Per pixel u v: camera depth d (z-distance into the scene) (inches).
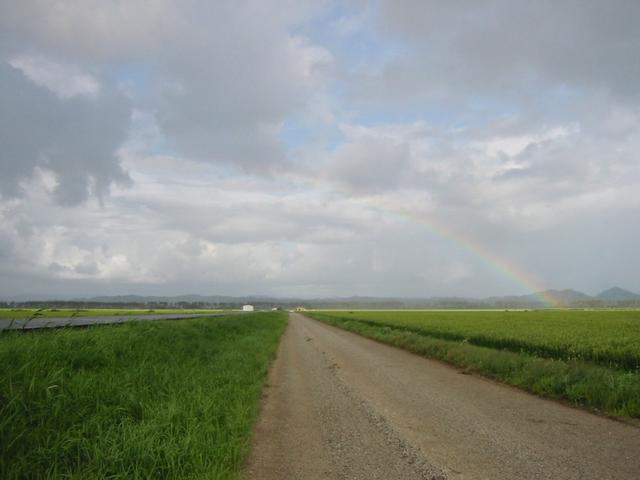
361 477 219.6
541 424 326.3
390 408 379.9
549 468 230.7
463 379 555.5
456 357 724.7
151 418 271.7
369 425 322.0
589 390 417.4
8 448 190.5
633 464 237.6
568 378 465.7
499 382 538.0
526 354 762.8
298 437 292.5
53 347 344.8
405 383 518.6
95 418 245.8
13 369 269.3
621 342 896.3
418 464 237.8
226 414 311.3
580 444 274.8
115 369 370.0
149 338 525.0
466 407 385.7
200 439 244.4
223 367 523.8
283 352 897.5
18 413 217.0
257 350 796.0
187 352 572.7
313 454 257.0
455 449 263.9
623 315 2832.2
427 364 714.2
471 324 1738.4
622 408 368.2
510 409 379.2
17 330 390.6
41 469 190.9
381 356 834.8
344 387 486.9
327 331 1814.7
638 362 671.1
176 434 245.1
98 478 188.9
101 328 506.0
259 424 327.0
